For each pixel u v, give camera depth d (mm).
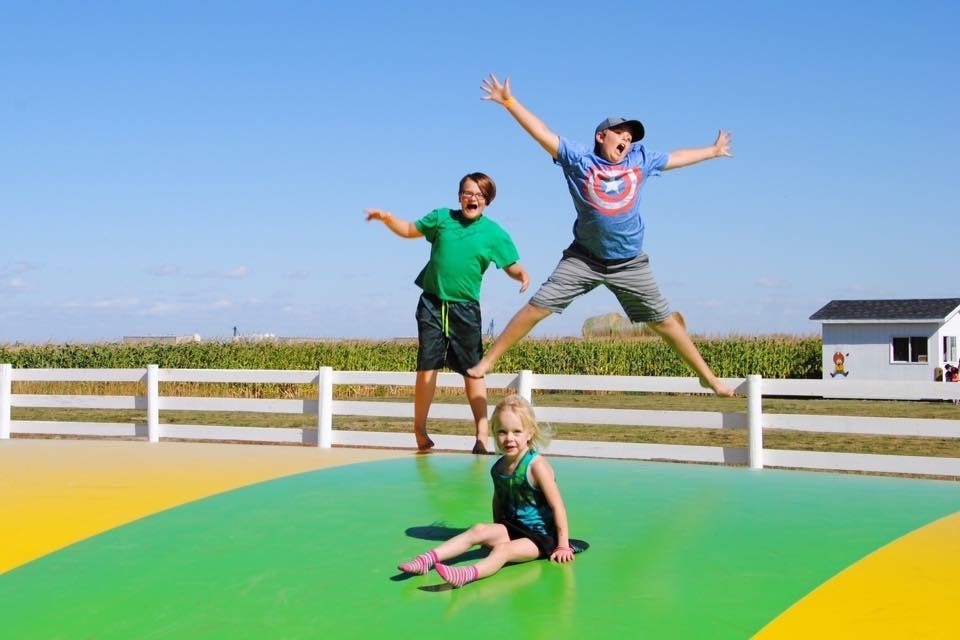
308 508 5879
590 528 5355
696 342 37281
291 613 4086
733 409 25719
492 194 8383
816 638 3748
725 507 5887
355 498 6164
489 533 4629
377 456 8172
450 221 8391
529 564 4660
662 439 18594
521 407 4707
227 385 27703
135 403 11797
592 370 37406
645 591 4270
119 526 5496
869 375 31688
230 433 11180
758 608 4062
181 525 5488
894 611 4008
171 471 7164
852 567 4590
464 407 9969
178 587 4441
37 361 33469
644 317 7637
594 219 7020
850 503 6023
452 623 3926
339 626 3928
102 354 33812
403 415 10266
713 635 3783
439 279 8453
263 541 5137
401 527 5422
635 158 7066
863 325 31812
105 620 4102
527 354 37562
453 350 8570
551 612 4020
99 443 9203
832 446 17203
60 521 5609
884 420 8422
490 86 6883
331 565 4699
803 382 8672
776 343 36438
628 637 3764
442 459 7918
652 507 5887
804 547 4949
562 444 9422
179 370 11430
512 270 8469
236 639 3846
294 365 35250
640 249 7262
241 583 4465
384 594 4273
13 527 5496
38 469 7254
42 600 4348
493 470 4820
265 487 6508
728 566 4625
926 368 30781
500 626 3885
